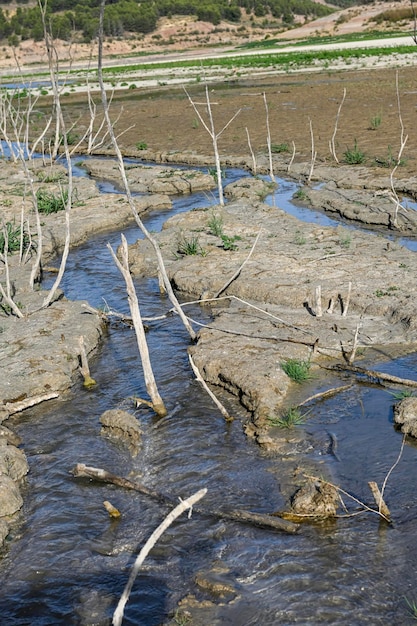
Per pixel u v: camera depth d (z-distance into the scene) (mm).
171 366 10578
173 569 6887
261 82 44844
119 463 8500
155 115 34906
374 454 8297
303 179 20844
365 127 26531
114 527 7484
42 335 11297
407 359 10109
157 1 102562
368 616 6184
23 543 7340
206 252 14258
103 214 18047
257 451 8492
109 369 10664
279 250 14086
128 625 6297
